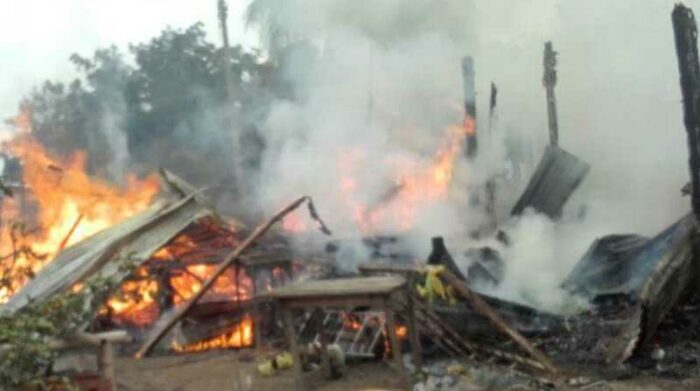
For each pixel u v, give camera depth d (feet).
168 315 43.37
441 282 35.27
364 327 36.88
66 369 23.75
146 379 33.04
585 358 33.27
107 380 23.82
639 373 30.48
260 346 39.83
